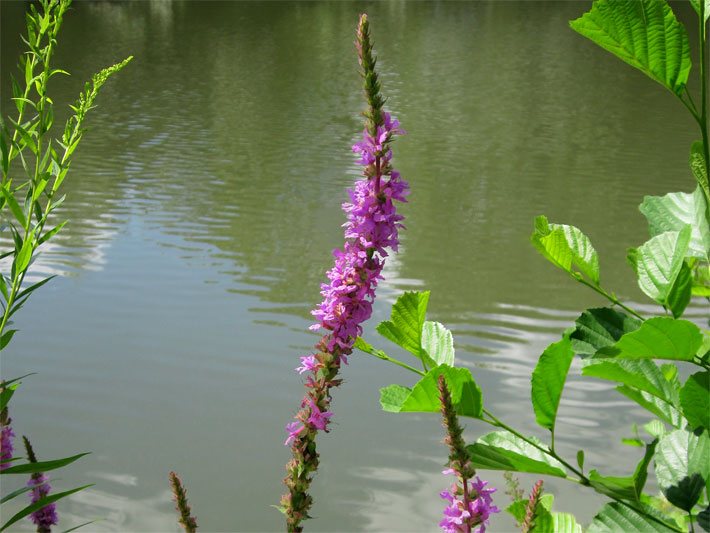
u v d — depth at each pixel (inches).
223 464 299.3
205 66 1326.3
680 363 322.7
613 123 920.9
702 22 58.5
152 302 430.3
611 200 624.7
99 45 1515.7
